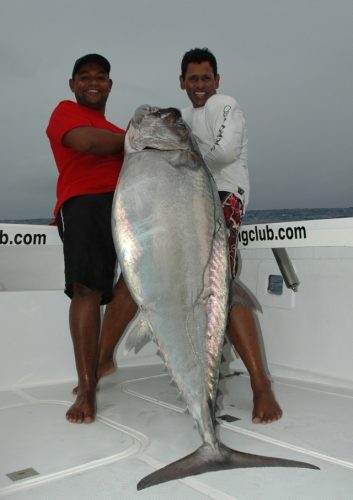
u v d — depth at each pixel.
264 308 3.29
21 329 2.92
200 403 1.92
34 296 2.96
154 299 2.05
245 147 3.02
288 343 3.15
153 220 2.10
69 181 2.79
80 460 1.83
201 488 1.62
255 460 1.74
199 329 2.03
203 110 3.13
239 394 2.76
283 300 3.18
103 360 2.94
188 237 2.10
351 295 2.85
